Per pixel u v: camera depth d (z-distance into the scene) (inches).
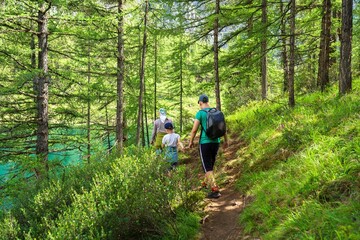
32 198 226.2
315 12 463.5
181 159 391.2
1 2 341.7
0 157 410.6
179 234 177.8
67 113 499.8
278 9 540.1
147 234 187.9
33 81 422.0
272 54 722.2
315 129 236.2
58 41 505.4
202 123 224.5
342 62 298.7
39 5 394.0
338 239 112.9
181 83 989.8
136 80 700.0
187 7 417.4
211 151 225.3
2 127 425.7
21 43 461.4
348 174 149.4
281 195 174.9
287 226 139.2
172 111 1197.1
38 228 173.6
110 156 301.3
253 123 403.2
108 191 192.9
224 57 464.4
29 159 369.7
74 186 228.7
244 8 410.0
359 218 115.8
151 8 535.2
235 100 725.9
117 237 177.3
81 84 481.1
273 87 903.7
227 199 221.1
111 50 542.0
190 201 208.8
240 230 170.4
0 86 399.2
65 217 167.3
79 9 455.8
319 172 165.2
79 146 503.5
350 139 184.7
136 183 192.9
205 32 441.4
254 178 226.4
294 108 352.2
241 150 323.0
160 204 187.0
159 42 858.8
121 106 565.9
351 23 294.0
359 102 243.9
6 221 175.3
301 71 643.5
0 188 311.0
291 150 232.8
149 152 271.6
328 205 136.8
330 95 349.1
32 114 462.6
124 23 541.0
